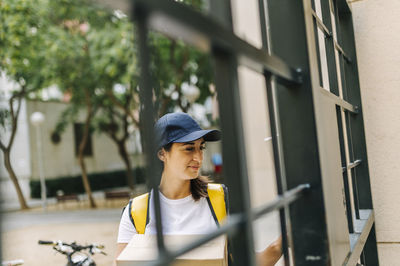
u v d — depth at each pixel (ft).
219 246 4.71
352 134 8.53
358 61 8.63
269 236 13.58
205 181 6.02
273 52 4.01
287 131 3.97
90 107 52.47
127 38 36.88
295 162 3.93
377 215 8.48
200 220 5.80
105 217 41.57
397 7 8.34
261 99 23.24
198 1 23.11
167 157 5.82
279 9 4.03
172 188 5.84
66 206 57.57
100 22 40.42
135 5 1.50
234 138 2.28
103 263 20.13
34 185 71.92
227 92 2.27
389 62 8.39
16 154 71.77
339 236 4.60
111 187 84.84
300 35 3.93
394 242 8.36
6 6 37.45
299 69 3.93
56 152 77.36
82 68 43.09
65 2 38.81
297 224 3.90
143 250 4.91
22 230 34.19
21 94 49.67
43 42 39.99
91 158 83.76
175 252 1.73
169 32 1.89
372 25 8.52
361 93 8.62
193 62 41.47
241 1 20.80
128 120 62.69
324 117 4.57
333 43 6.38
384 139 8.44
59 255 23.13
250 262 2.27
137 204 5.78
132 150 80.53
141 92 1.76
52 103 76.84
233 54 2.26
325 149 4.30
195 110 49.80
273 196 22.74
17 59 39.75
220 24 2.08
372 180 8.54
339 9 8.34
